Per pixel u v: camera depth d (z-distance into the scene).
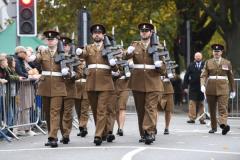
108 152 29.72
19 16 40.38
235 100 58.62
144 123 33.06
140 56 33.31
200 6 73.00
